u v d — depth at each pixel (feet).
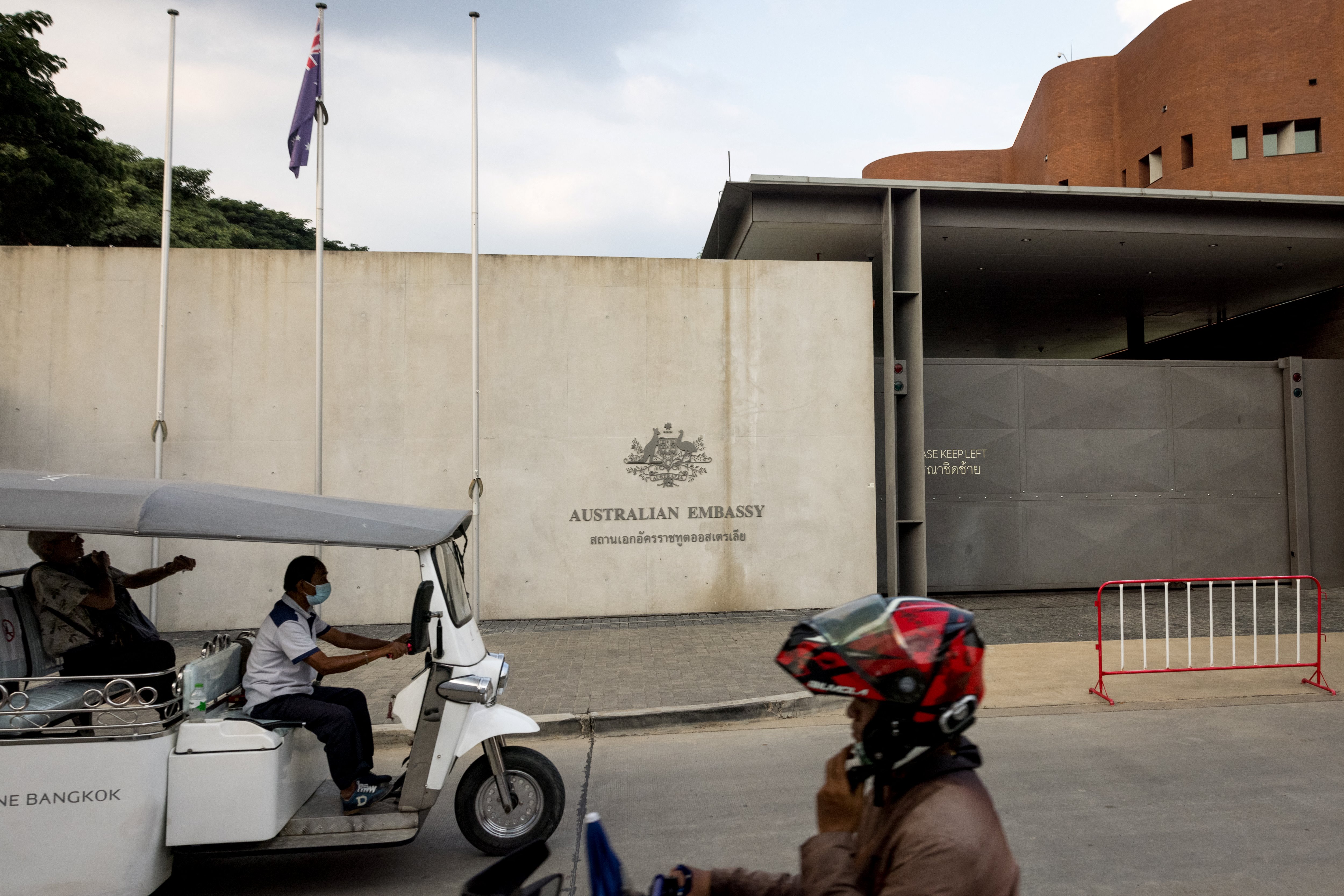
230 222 112.68
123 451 37.42
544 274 39.52
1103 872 13.88
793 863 14.60
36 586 15.26
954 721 4.32
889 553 41.01
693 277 40.19
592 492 39.47
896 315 43.32
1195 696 25.49
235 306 38.09
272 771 13.26
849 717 4.80
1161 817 16.24
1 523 12.48
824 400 40.55
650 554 39.60
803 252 48.44
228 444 37.93
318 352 35.63
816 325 40.68
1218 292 59.72
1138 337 75.46
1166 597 26.32
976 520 46.01
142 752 12.48
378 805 14.69
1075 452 46.60
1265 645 32.09
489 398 39.17
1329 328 59.00
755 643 32.71
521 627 36.88
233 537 13.42
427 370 38.83
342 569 37.86
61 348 37.24
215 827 12.96
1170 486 47.06
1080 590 46.65
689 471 39.91
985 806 4.32
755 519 40.11
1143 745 20.88
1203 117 87.71
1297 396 47.78
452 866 14.96
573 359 39.63
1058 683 27.17
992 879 4.06
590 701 24.73
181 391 37.73
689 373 40.09
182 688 13.39
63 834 12.09
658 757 20.99
